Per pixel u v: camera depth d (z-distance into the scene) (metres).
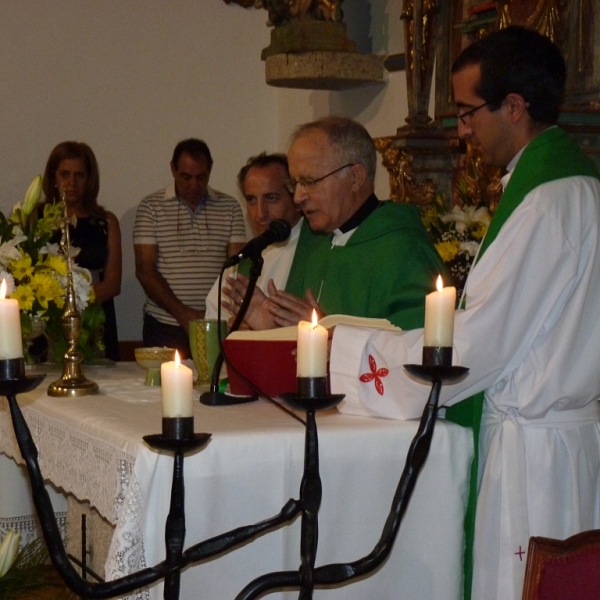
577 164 2.13
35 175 6.21
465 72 2.20
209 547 1.40
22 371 1.34
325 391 1.39
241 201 6.68
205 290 5.15
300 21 5.34
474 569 2.14
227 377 2.58
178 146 5.09
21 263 2.89
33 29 6.18
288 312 2.39
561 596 1.46
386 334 2.17
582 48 3.73
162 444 1.34
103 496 1.99
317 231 2.69
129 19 6.40
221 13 6.62
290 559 1.98
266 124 6.76
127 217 6.43
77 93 6.29
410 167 4.54
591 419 2.18
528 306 2.03
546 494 2.09
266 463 1.94
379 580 2.07
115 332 4.89
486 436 2.18
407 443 2.06
